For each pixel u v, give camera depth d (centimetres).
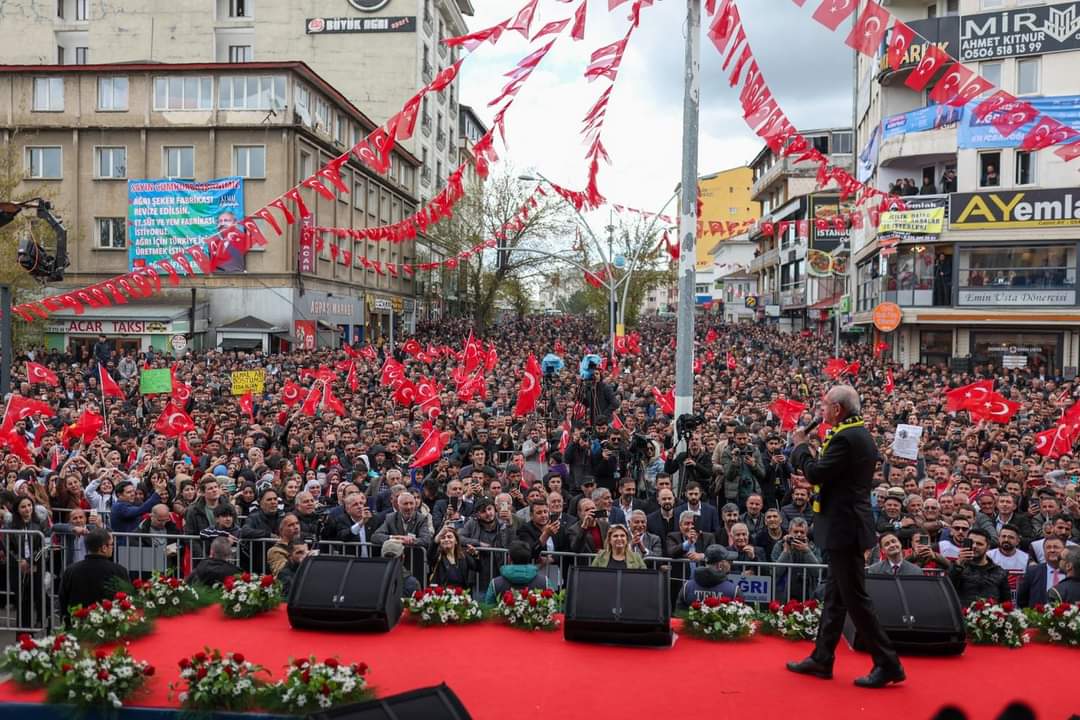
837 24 732
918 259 3725
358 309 4919
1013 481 1241
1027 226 3475
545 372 2628
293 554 854
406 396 2027
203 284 3988
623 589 680
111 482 1213
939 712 530
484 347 3859
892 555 828
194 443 1506
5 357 1627
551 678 600
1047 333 3538
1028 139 819
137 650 650
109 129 3972
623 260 4322
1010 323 3519
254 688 557
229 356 3238
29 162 4009
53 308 1619
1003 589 840
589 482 1144
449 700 518
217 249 1565
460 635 690
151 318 3828
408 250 5934
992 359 3638
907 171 3859
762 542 973
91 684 553
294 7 5647
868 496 579
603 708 551
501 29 846
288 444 1623
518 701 561
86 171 4003
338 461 1428
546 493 1056
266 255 4003
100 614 670
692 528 964
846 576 579
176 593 745
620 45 919
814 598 805
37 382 2031
